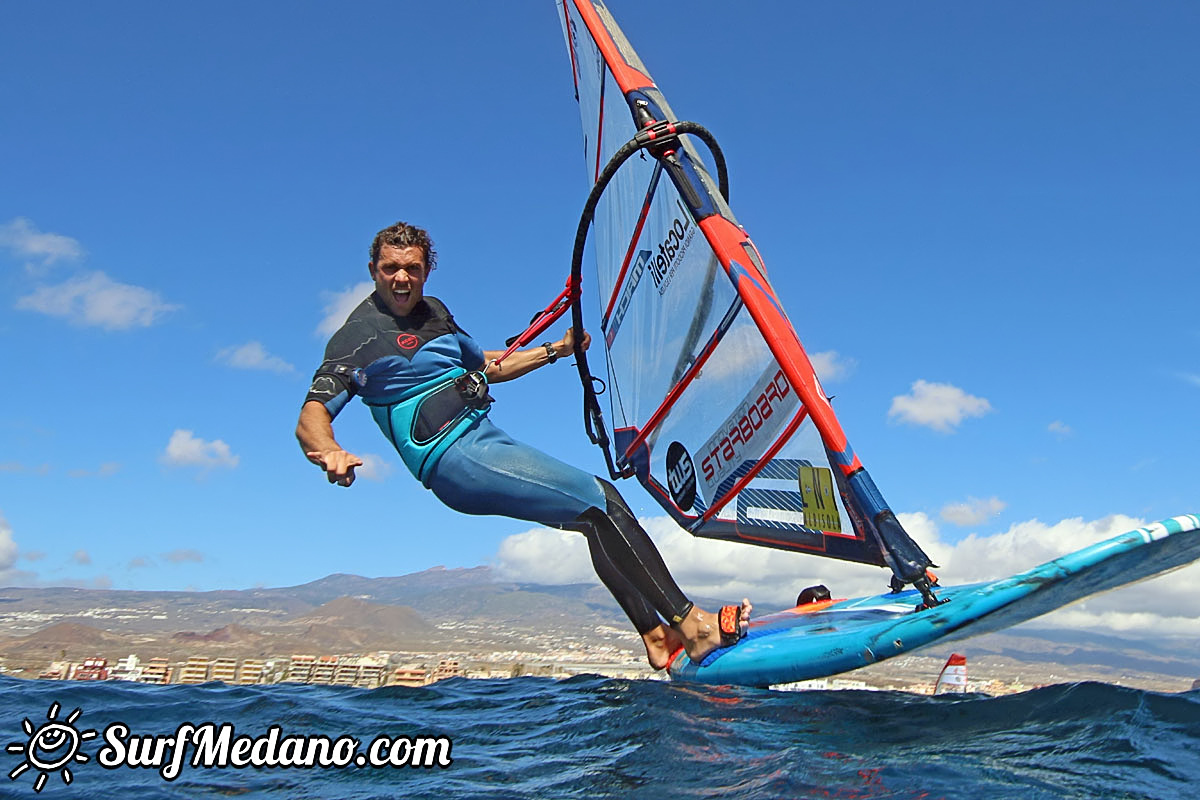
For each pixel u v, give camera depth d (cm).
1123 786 292
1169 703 394
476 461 502
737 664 486
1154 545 371
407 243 507
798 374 486
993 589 396
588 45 687
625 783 308
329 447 454
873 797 282
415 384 510
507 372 615
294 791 319
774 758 333
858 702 434
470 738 391
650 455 655
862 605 534
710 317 556
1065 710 394
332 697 510
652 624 550
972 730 369
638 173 623
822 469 489
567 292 629
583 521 514
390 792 313
